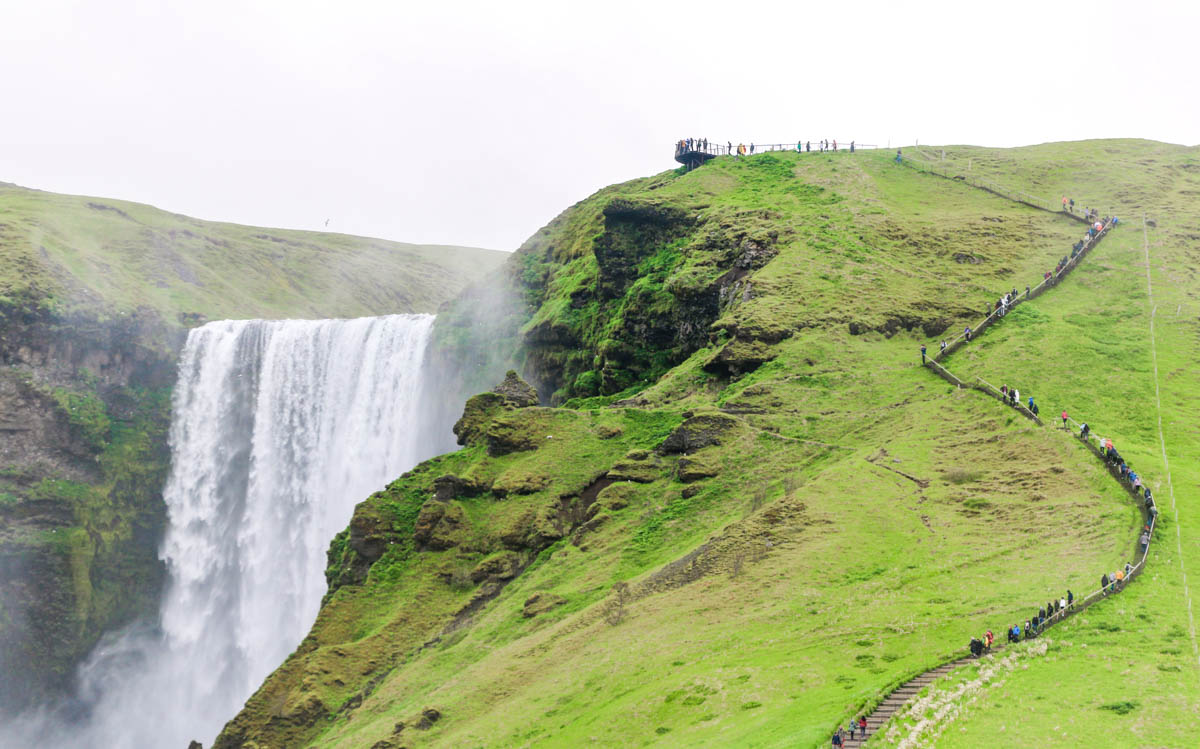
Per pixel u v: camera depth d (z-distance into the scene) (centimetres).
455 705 7000
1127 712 4688
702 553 7681
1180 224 12938
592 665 6806
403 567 9575
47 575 15000
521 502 9650
